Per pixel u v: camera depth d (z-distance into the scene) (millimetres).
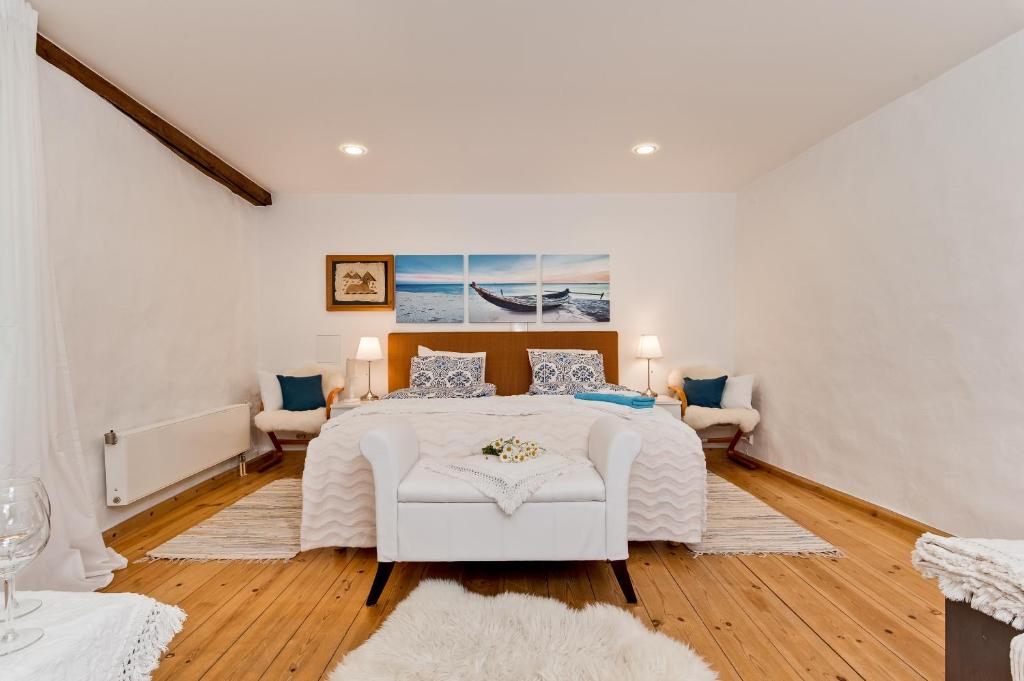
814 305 3529
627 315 4648
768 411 4090
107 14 2043
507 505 1936
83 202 2488
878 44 2281
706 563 2330
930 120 2619
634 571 2254
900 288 2812
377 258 4582
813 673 1541
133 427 2867
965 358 2438
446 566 2324
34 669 670
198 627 1810
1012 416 2232
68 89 2385
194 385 3516
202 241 3633
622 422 2219
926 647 1670
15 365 1841
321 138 3324
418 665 1512
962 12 2053
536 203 4633
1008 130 2246
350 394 4570
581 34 2197
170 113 2945
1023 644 938
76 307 2449
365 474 2406
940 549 1164
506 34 2197
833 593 2037
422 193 4590
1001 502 2275
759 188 4223
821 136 3363
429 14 2057
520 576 2213
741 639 1718
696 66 2465
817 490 3436
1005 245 2260
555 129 3205
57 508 2018
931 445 2619
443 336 4523
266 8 2014
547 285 4637
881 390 2945
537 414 2789
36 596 856
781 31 2182
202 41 2240
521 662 1524
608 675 1465
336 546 2434
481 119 3053
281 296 4582
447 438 2564
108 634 798
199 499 3340
